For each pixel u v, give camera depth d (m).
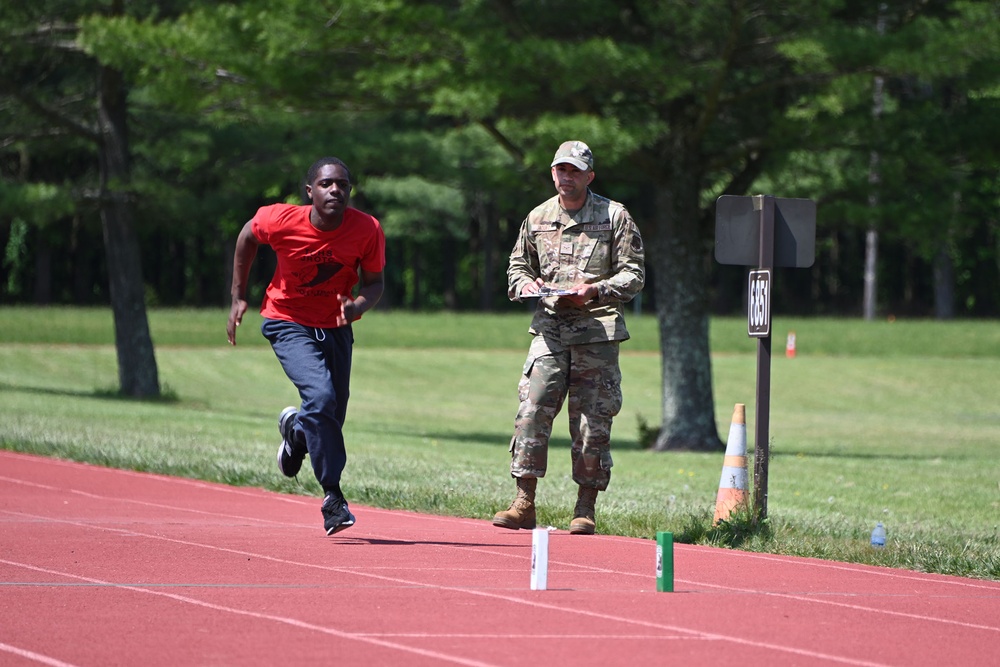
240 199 95.75
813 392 128.25
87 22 73.38
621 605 19.86
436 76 67.31
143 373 97.38
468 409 113.25
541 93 72.06
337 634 17.11
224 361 128.25
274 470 42.09
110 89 91.19
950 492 49.62
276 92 71.94
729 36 67.19
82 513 31.67
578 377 29.23
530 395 29.34
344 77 71.31
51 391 96.81
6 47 88.19
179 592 20.09
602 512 33.75
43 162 114.38
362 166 87.19
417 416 105.69
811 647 17.38
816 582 23.77
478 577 22.27
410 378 128.75
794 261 30.75
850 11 75.12
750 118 75.88
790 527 31.80
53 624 17.50
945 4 74.00
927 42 66.88
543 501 36.88
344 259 26.27
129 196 92.12
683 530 30.23
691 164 77.19
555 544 27.31
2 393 84.88
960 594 23.34
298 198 116.38
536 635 17.36
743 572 24.59
